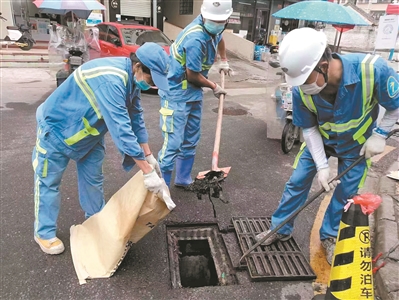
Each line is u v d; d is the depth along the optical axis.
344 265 1.75
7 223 2.78
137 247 2.60
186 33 2.81
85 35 8.32
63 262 2.39
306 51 1.76
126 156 2.20
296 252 2.58
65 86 2.13
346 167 2.35
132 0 12.93
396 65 7.95
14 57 9.76
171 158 3.14
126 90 2.10
